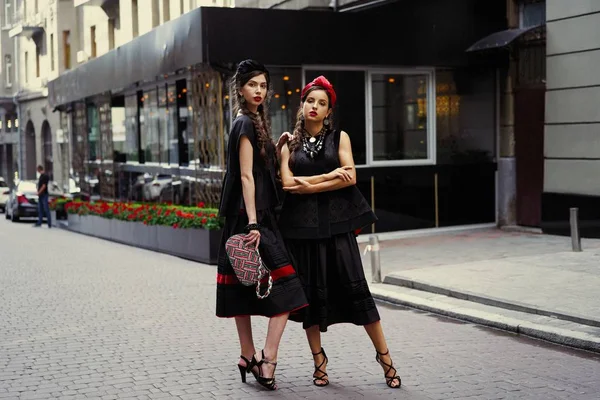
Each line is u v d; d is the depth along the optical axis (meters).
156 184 19.59
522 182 16.39
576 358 7.00
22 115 41.94
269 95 6.15
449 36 15.90
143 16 24.62
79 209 22.05
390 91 15.95
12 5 43.38
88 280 12.22
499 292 9.42
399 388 6.04
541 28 15.22
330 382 6.22
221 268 6.04
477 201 16.72
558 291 9.38
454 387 6.06
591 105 14.12
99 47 30.34
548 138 15.03
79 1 28.28
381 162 15.90
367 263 12.66
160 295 10.66
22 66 41.56
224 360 7.01
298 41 14.65
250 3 19.34
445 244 14.61
